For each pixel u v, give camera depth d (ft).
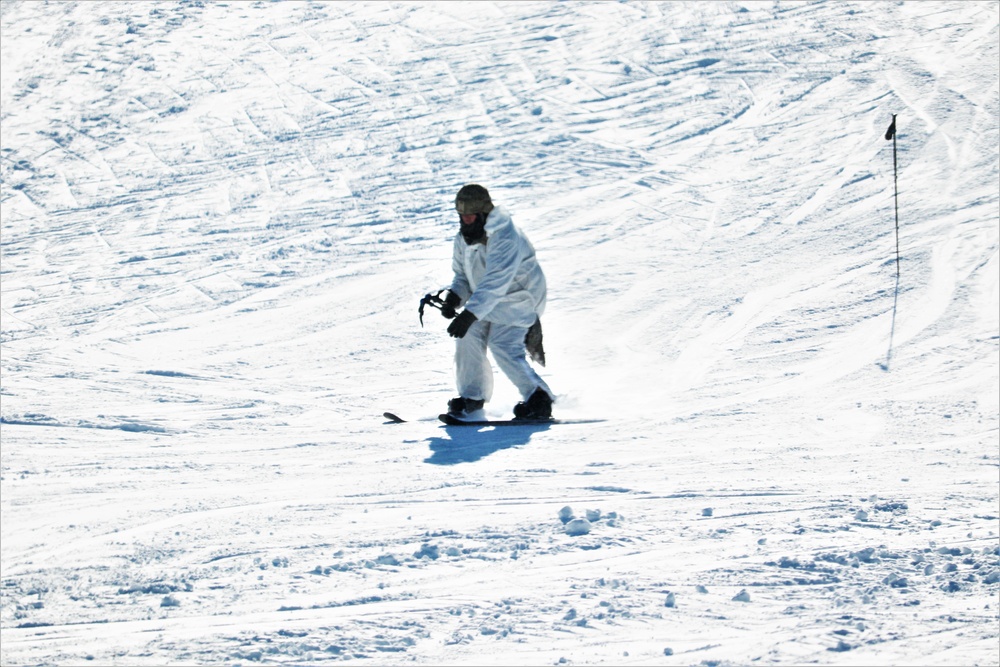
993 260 163.12
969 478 78.95
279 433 99.19
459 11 338.95
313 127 270.67
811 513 68.54
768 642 45.60
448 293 109.09
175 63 317.83
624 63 284.41
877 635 45.91
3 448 89.15
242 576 56.49
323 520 68.03
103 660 44.80
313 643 46.52
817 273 166.81
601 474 81.05
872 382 121.60
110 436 95.96
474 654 45.11
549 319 156.46
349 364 142.10
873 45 272.51
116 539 63.93
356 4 351.05
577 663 43.88
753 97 255.50
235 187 240.94
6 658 45.11
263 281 188.24
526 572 56.75
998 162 203.82
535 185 221.87
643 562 58.23
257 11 351.67
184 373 133.80
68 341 163.43
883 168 208.85
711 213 200.75
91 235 221.87
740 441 93.81
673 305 159.22
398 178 234.79
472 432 99.76
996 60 254.88
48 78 313.32
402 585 54.80
